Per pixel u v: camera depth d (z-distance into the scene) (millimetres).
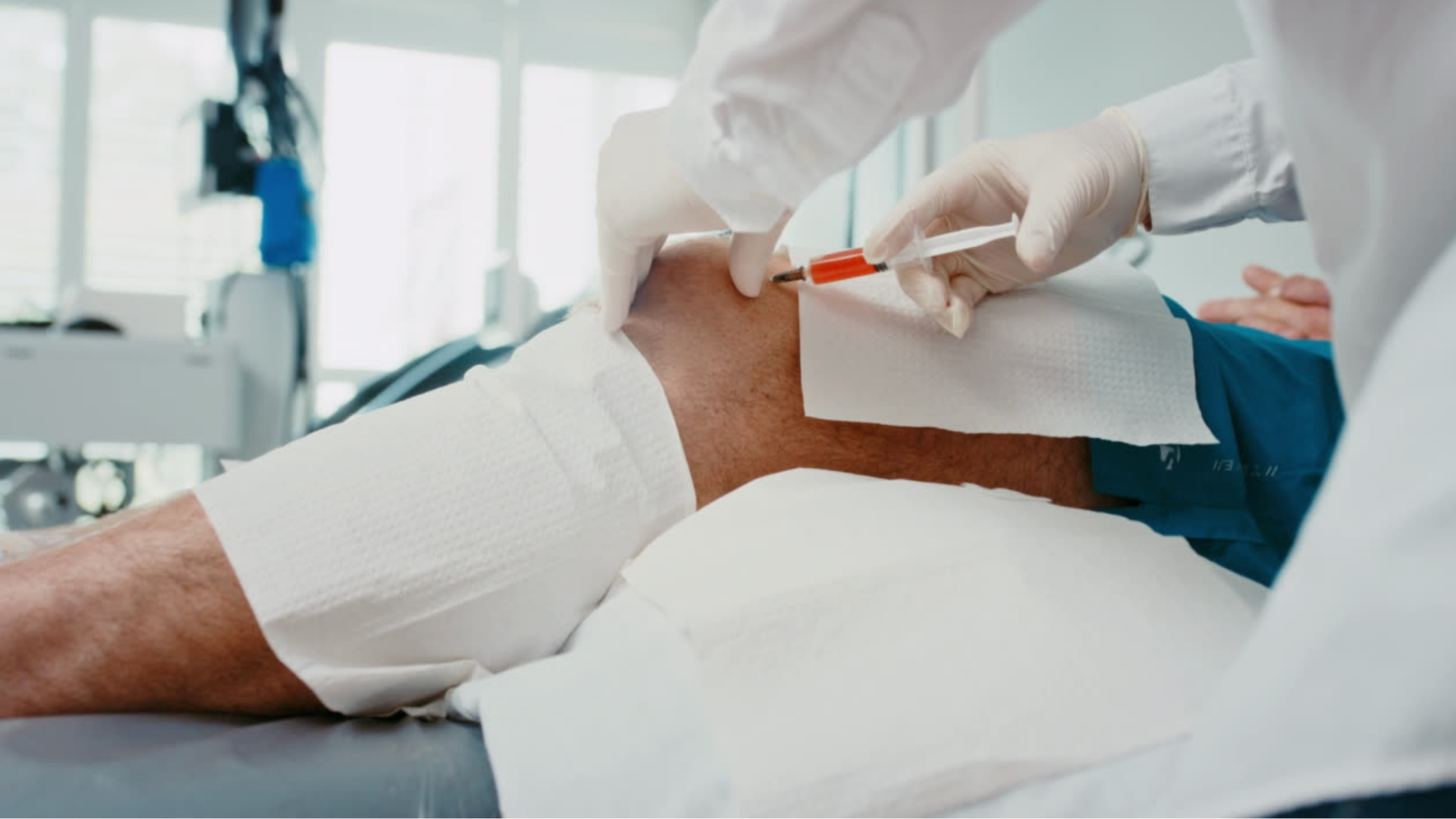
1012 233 812
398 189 4137
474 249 4191
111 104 3982
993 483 892
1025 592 633
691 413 811
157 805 529
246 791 548
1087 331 892
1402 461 336
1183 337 920
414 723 674
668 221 750
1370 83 481
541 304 4238
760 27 570
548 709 609
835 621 614
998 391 859
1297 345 1021
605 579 751
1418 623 312
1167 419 877
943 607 627
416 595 681
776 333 856
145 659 656
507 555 704
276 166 2623
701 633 600
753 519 704
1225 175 987
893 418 833
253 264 4000
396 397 2098
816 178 644
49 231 3932
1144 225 1044
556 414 754
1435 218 482
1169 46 2350
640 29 4441
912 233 805
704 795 558
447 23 4191
